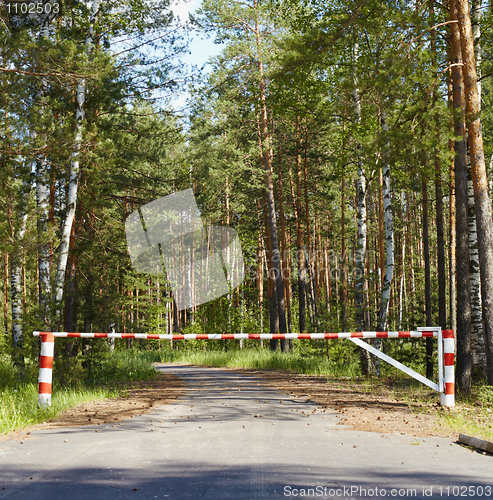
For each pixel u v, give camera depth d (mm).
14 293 14133
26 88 11438
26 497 3484
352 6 12164
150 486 3727
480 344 11844
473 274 12141
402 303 38125
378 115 15734
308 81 18047
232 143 28109
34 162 12055
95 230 14914
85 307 14680
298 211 29594
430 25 11195
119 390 11227
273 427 6223
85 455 4691
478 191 9898
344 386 11984
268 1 24219
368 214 35750
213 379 14625
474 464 4535
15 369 12008
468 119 10008
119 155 15750
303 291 29094
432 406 8383
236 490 3613
